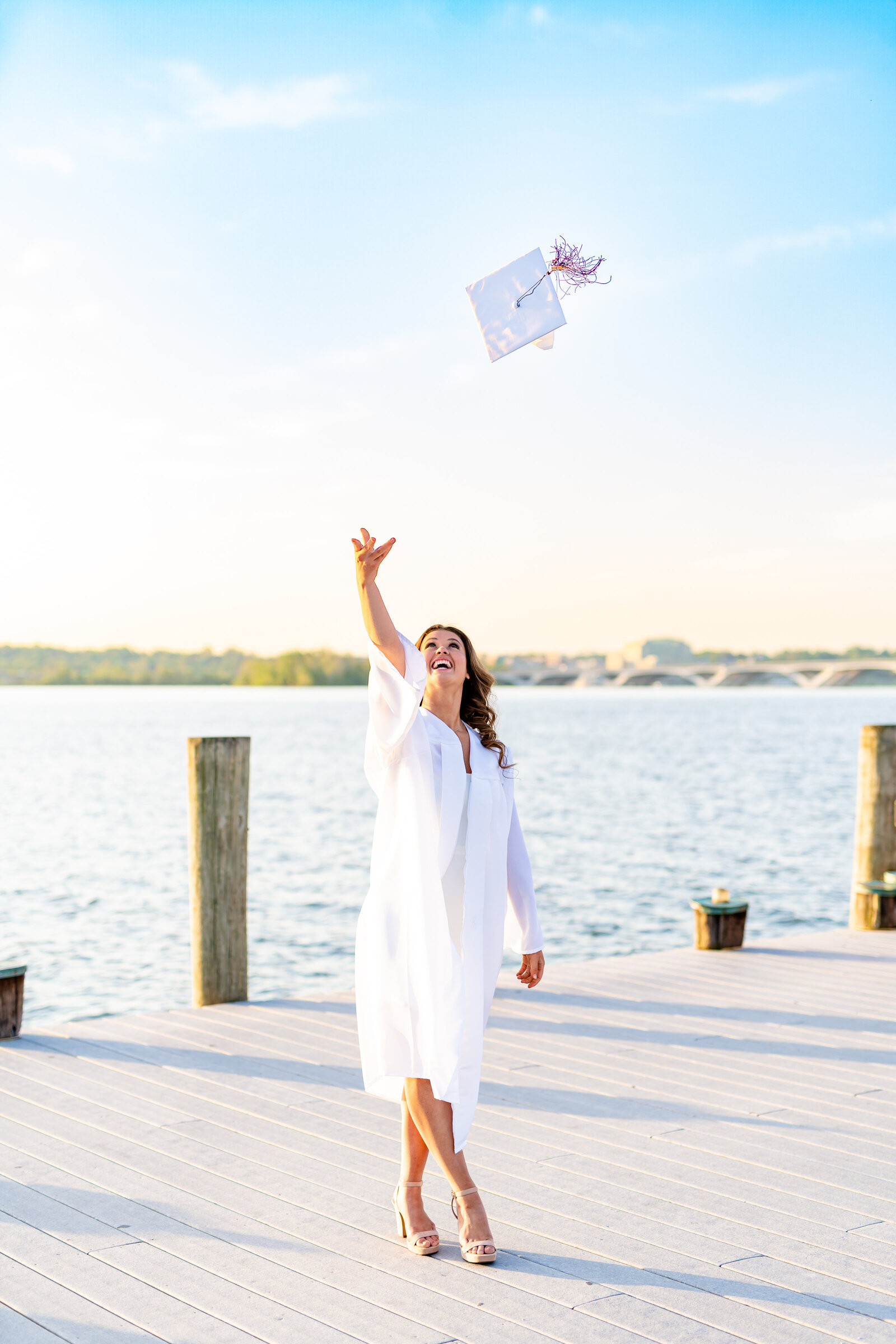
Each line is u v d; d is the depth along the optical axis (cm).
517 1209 279
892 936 655
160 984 919
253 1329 219
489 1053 420
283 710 12000
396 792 254
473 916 253
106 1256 252
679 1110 355
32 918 1201
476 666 276
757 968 567
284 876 1486
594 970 565
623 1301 231
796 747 4881
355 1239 262
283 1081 385
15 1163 308
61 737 6050
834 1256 253
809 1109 356
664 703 16362
